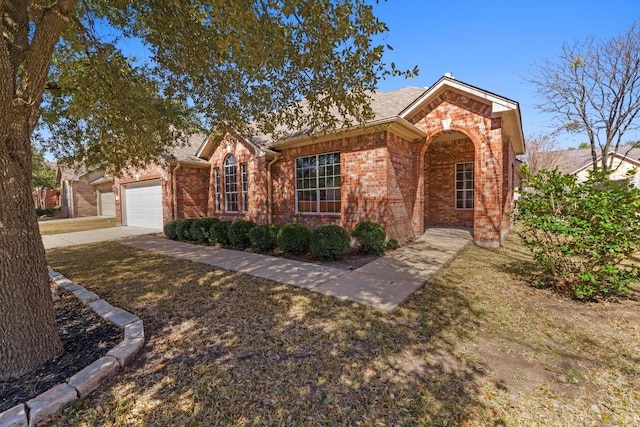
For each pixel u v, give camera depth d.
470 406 2.46
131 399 2.54
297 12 3.44
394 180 9.42
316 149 10.73
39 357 2.96
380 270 6.52
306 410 2.42
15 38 3.05
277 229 9.07
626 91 12.62
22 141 2.91
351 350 3.30
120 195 17.67
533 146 24.61
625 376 2.86
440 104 10.11
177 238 12.03
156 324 4.00
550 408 2.44
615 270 4.59
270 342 3.48
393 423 2.29
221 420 2.32
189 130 8.65
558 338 3.57
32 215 3.03
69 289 5.30
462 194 12.94
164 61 5.66
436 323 3.95
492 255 8.22
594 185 5.07
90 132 7.71
